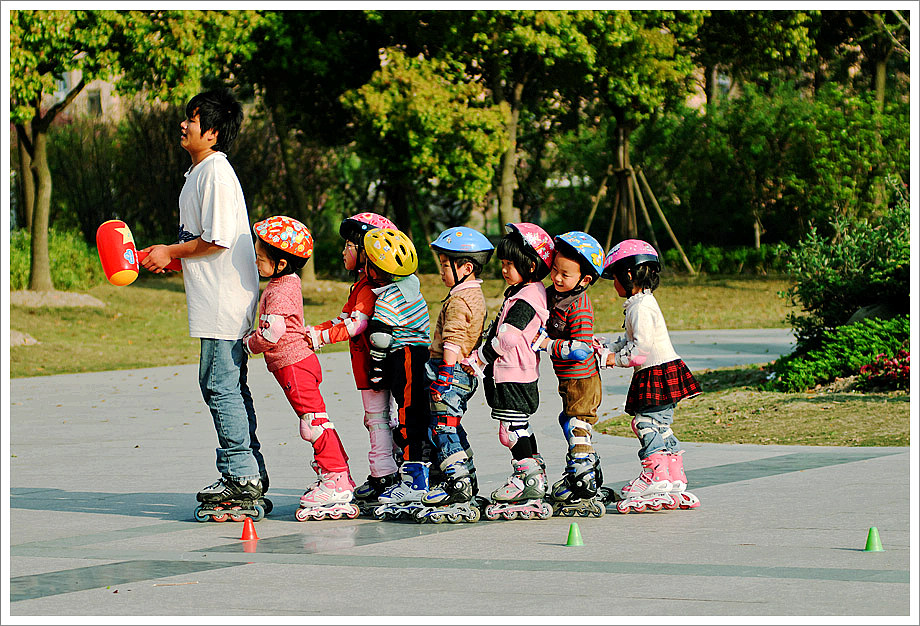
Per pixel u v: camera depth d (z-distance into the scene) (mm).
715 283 35375
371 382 7492
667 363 7340
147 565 6012
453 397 7172
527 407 7230
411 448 7422
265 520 7434
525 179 42188
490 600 5117
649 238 40875
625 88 31344
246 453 7449
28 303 27984
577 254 7121
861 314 15414
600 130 41344
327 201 41344
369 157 30000
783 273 37500
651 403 7312
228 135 7504
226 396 7387
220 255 7359
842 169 37156
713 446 10359
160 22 25922
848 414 11531
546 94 36312
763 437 10773
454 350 7066
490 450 10516
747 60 36156
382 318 7328
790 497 7652
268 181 40406
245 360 7664
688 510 7336
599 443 10883
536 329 7188
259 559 6133
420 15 29672
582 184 41844
